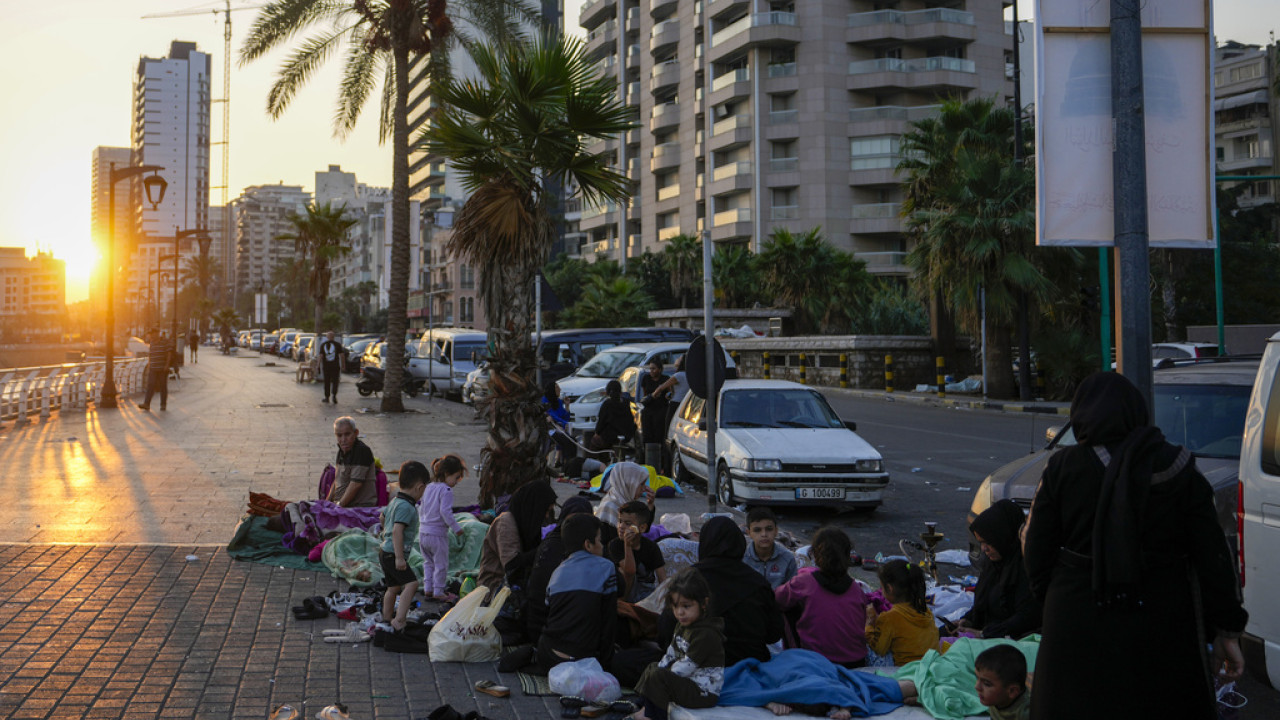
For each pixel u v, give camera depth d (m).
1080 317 29.09
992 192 27.31
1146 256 5.46
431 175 118.94
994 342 29.23
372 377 30.22
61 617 6.52
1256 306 42.06
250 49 23.48
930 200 31.52
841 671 5.19
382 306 130.88
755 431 12.15
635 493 7.61
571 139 10.34
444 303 107.50
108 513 10.25
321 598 6.97
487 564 6.86
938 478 14.43
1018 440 18.91
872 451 11.59
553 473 9.95
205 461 14.58
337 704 5.04
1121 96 5.52
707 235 9.65
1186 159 5.77
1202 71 5.81
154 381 24.06
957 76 64.12
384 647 6.11
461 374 29.27
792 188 65.31
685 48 72.69
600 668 5.42
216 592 7.27
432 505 7.13
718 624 4.99
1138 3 5.53
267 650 5.98
